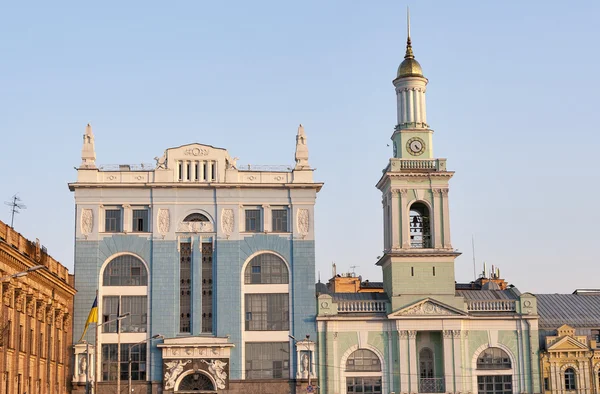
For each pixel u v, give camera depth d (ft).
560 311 367.86
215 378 333.21
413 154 359.05
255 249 345.92
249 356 338.34
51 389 305.32
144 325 338.34
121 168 349.20
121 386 332.19
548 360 343.46
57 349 316.60
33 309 278.67
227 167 350.23
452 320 341.00
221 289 341.82
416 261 348.79
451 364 338.54
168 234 344.49
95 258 341.41
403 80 365.61
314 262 345.72
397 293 345.92
